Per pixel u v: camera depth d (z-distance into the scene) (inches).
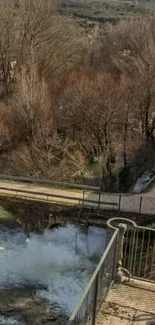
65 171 1012.5
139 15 2142.0
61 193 830.5
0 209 812.6
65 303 578.9
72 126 1105.4
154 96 1089.4
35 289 609.6
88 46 1628.9
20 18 1412.4
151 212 722.8
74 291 606.2
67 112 1099.9
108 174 1025.5
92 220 745.6
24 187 872.3
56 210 770.8
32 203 788.0
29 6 1428.4
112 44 1619.1
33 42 1395.2
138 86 1088.2
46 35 1432.1
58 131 1122.0
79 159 1049.5
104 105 1047.6
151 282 310.7
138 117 1095.0
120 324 266.7
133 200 783.7
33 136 1069.1
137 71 1233.4
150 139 1112.8
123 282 307.3
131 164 1056.2
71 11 2233.0
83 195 772.6
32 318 544.7
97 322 267.0
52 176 982.4
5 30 1397.6
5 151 1107.9
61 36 1485.0
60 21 1546.5
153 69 1138.0
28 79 1137.4
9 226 783.7
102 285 272.5
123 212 725.3
